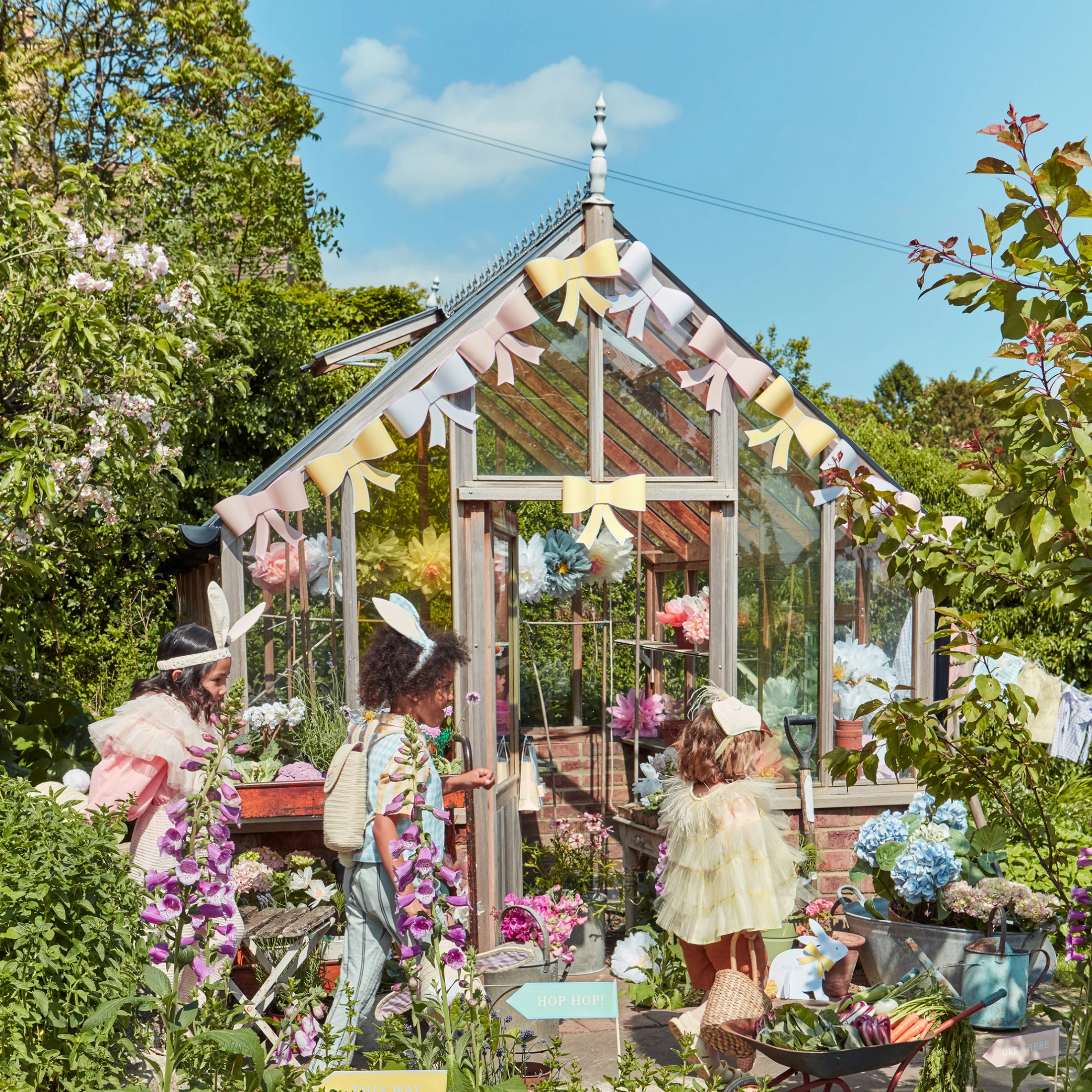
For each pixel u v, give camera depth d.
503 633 5.55
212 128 12.16
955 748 3.46
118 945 3.29
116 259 6.27
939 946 4.60
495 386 5.20
